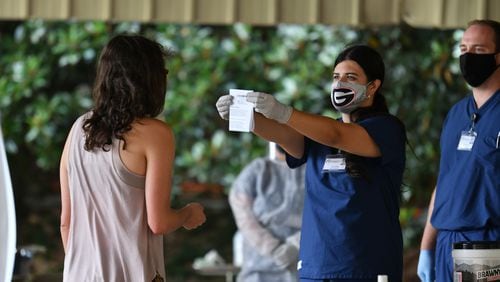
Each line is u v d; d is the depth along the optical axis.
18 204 25.34
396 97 20.20
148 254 8.60
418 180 20.75
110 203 8.55
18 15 12.57
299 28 22.97
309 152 9.72
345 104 9.52
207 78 23.97
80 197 8.69
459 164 10.32
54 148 24.02
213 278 25.47
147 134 8.54
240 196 13.15
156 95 8.69
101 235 8.58
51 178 25.69
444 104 20.14
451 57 19.98
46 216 25.59
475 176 10.16
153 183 8.48
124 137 8.51
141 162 8.55
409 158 20.55
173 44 23.91
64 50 23.50
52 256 25.16
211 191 25.88
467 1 12.61
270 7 12.65
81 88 24.58
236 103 9.05
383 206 9.46
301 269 9.57
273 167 13.14
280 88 23.16
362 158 9.45
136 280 8.51
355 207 9.34
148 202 8.50
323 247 9.38
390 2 12.70
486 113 10.29
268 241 12.87
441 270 10.47
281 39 23.38
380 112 9.62
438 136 20.28
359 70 9.53
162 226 8.51
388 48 20.45
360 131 9.31
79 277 8.65
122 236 8.53
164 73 8.79
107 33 23.62
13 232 9.90
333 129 9.16
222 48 24.03
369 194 9.39
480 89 10.39
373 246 9.34
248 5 12.69
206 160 24.16
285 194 13.03
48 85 24.50
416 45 20.36
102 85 8.62
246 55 23.78
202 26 24.23
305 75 22.72
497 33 10.30
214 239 26.00
